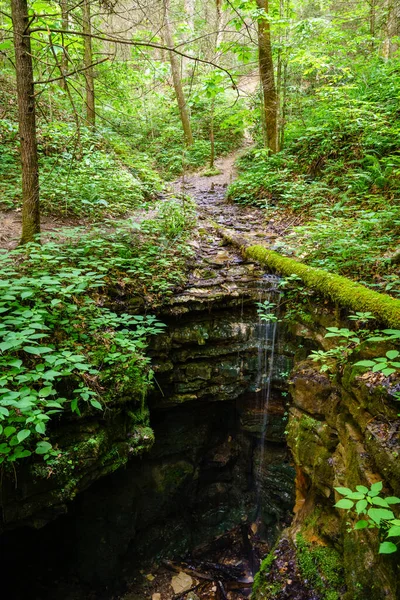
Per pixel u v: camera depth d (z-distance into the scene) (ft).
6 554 12.37
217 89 14.03
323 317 12.12
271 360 14.79
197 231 19.77
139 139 44.01
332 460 9.75
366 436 8.25
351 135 23.15
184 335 14.12
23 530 12.15
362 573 7.57
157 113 49.47
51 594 13.28
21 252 12.32
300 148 27.66
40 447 8.59
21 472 9.01
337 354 10.48
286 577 9.48
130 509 14.35
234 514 17.15
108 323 11.41
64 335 11.00
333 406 10.30
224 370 14.93
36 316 9.33
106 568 14.15
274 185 24.90
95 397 10.29
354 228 15.25
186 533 16.38
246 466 16.88
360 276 12.92
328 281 11.75
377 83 27.73
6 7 23.85
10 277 12.09
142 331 11.82
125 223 16.31
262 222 21.71
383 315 9.39
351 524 8.25
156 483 15.24
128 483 14.15
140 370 11.54
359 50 38.86
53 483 9.57
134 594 14.40
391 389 8.13
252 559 15.74
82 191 19.71
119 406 11.03
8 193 18.98
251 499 17.02
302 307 13.25
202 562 15.84
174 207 19.56
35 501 9.41
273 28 26.91
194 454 16.24
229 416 16.92
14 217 17.57
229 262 16.71
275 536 15.51
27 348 8.09
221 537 16.61
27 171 12.82
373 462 7.98
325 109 26.58
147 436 11.82
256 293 14.75
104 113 34.06
